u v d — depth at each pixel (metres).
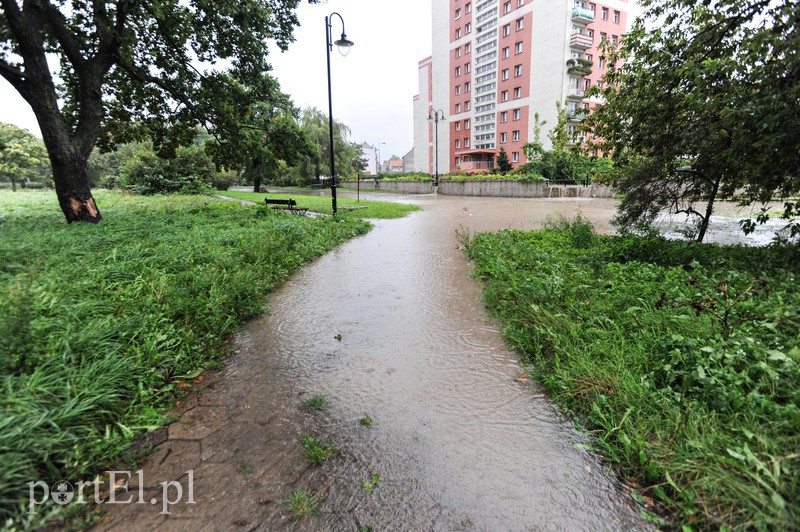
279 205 18.45
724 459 2.04
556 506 2.06
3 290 4.03
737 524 1.80
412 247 9.73
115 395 2.71
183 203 19.59
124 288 4.81
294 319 4.94
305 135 15.74
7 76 9.05
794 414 2.16
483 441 2.59
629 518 1.98
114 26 11.28
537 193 29.47
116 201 20.48
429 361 3.75
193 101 13.98
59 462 2.20
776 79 5.16
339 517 2.01
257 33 13.06
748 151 5.53
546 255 6.98
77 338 3.17
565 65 40.47
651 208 9.07
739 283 4.80
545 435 2.65
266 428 2.76
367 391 3.24
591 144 8.51
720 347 2.93
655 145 7.64
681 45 6.71
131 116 14.31
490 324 4.65
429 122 62.66
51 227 9.16
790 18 4.84
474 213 17.89
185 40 12.08
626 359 3.20
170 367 3.45
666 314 3.80
